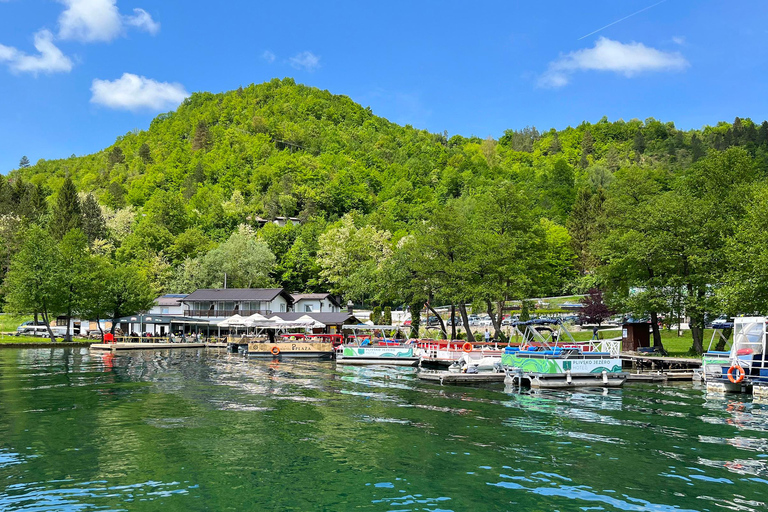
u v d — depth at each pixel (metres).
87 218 137.12
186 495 13.68
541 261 62.94
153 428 21.05
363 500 13.45
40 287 73.94
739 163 51.31
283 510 12.78
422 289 63.19
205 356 61.09
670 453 17.89
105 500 13.24
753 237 38.22
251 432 20.50
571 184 177.12
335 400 28.44
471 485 14.62
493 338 60.78
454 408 26.25
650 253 47.25
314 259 130.25
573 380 34.28
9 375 38.69
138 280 89.75
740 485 14.75
